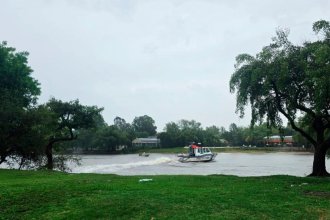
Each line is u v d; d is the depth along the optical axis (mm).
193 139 167625
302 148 143125
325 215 12883
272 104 28156
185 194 15766
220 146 182125
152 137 181375
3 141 34594
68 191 16297
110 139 143625
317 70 21562
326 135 32906
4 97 35812
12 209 13680
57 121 44344
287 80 24266
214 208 13516
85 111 46250
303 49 24344
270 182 21297
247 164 72312
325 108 24844
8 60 38156
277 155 118750
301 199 15383
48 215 12992
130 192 16156
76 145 142000
